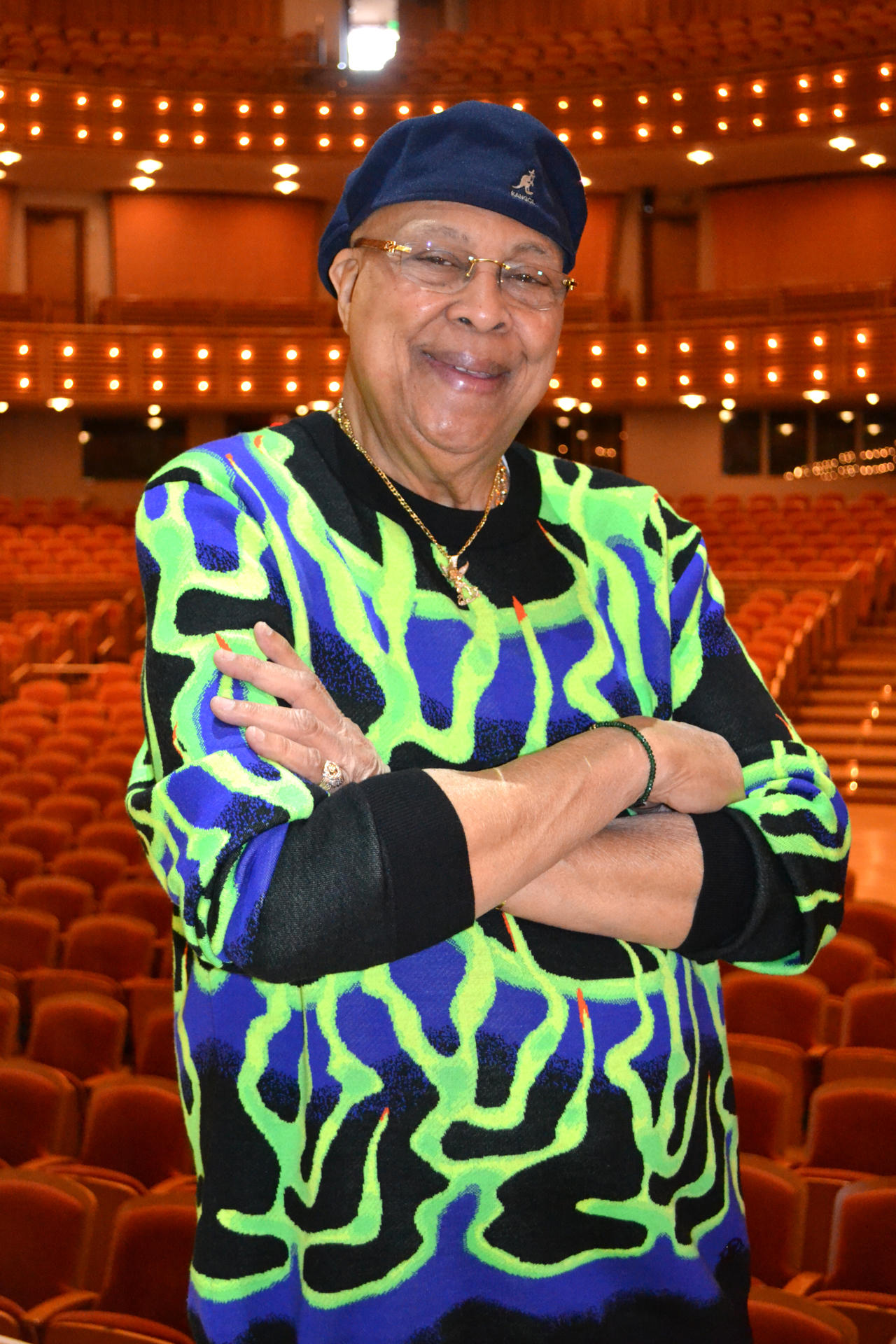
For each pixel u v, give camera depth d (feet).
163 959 18.45
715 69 53.93
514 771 2.75
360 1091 2.75
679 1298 2.89
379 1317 2.71
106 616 47.47
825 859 3.11
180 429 60.44
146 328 56.34
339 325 58.18
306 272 61.57
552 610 3.16
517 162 3.04
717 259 59.31
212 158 56.08
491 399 3.10
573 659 3.13
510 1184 2.78
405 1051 2.76
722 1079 3.20
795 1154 13.35
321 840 2.51
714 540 50.47
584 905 2.86
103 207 60.23
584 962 2.91
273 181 58.95
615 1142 2.84
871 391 52.65
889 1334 8.64
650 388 55.11
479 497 3.23
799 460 57.47
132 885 19.90
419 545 3.10
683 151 54.65
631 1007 2.92
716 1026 3.21
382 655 2.96
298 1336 2.76
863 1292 9.30
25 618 46.75
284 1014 2.81
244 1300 2.77
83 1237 9.41
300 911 2.46
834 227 57.52
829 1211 10.87
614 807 2.85
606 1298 2.83
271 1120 2.80
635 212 59.62
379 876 2.48
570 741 2.91
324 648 2.93
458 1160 2.76
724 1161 3.12
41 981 16.65
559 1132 2.80
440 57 58.90
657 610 3.28
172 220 60.18
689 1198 2.98
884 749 36.65
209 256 60.44
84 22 62.59
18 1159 12.17
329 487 3.12
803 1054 13.83
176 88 55.57
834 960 16.75
